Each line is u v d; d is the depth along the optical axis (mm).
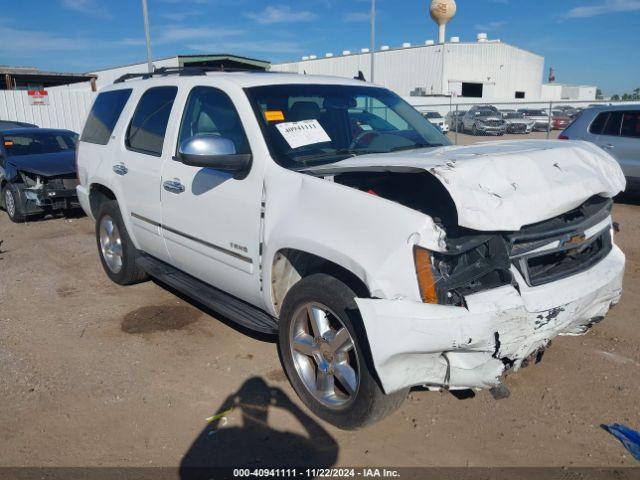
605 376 3816
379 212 2889
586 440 3152
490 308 2738
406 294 2742
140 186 4793
